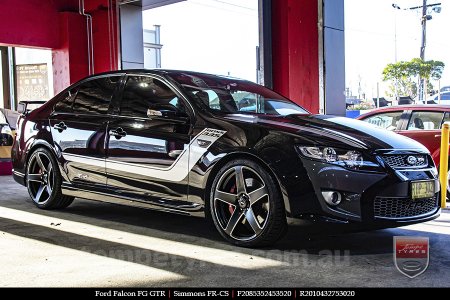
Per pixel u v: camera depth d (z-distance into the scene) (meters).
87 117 5.13
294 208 3.65
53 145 5.36
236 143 3.94
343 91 8.66
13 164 6.00
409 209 3.86
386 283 3.13
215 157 4.04
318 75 8.38
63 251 3.88
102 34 12.97
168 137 4.39
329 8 8.33
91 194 5.00
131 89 4.92
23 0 12.27
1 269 3.43
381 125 7.19
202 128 4.20
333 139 3.75
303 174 3.65
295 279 3.21
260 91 5.14
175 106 4.51
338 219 3.58
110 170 4.80
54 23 12.88
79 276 3.27
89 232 4.52
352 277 3.25
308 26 8.47
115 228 4.68
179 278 3.23
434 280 3.19
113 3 12.58
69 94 5.52
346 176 3.60
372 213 3.64
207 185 4.12
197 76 4.91
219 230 4.07
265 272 3.35
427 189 3.96
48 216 5.25
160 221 4.99
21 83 18.11
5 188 7.55
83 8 12.98
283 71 8.95
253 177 3.89
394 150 3.86
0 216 5.24
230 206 4.07
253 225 3.86
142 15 13.03
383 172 3.69
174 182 4.32
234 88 4.94
